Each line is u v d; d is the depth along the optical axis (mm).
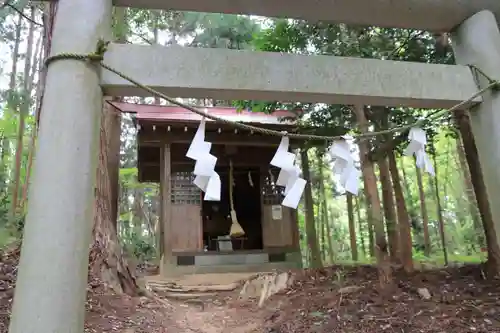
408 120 6879
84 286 1874
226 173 12344
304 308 5793
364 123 6430
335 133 7953
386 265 6215
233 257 10062
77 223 1871
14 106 9148
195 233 10047
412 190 18953
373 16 2828
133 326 4793
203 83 2242
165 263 9609
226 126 9648
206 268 9742
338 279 6906
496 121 2645
